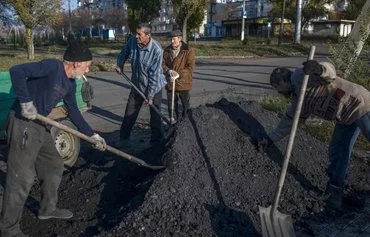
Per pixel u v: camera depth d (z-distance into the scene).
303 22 49.16
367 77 7.34
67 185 5.04
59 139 5.55
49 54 27.42
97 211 4.46
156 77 6.52
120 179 4.98
